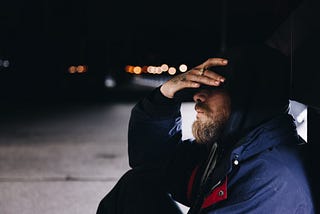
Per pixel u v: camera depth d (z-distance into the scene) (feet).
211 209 5.49
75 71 156.04
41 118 51.24
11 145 32.30
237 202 5.35
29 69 136.77
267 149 5.47
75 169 24.41
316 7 5.88
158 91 6.48
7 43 139.13
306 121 6.95
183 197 6.89
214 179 5.59
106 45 169.99
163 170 6.89
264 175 5.34
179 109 6.63
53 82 136.46
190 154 7.03
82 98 88.48
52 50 139.33
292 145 5.56
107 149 30.50
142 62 232.12
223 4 81.00
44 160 26.89
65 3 144.15
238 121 5.56
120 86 145.79
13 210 17.42
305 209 5.40
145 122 6.68
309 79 6.04
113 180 22.00
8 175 23.04
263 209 5.32
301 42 6.32
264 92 5.51
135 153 6.91
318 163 5.76
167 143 6.85
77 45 155.53
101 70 148.05
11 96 96.99
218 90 5.68
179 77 6.21
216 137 5.78
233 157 5.45
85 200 18.72
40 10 140.05
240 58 5.61
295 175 5.38
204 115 5.75
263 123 5.51
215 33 195.31
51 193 19.69
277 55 5.63
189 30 205.87
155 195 6.66
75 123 45.85
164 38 242.17
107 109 62.28
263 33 8.54
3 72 135.03
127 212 6.64
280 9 7.45
